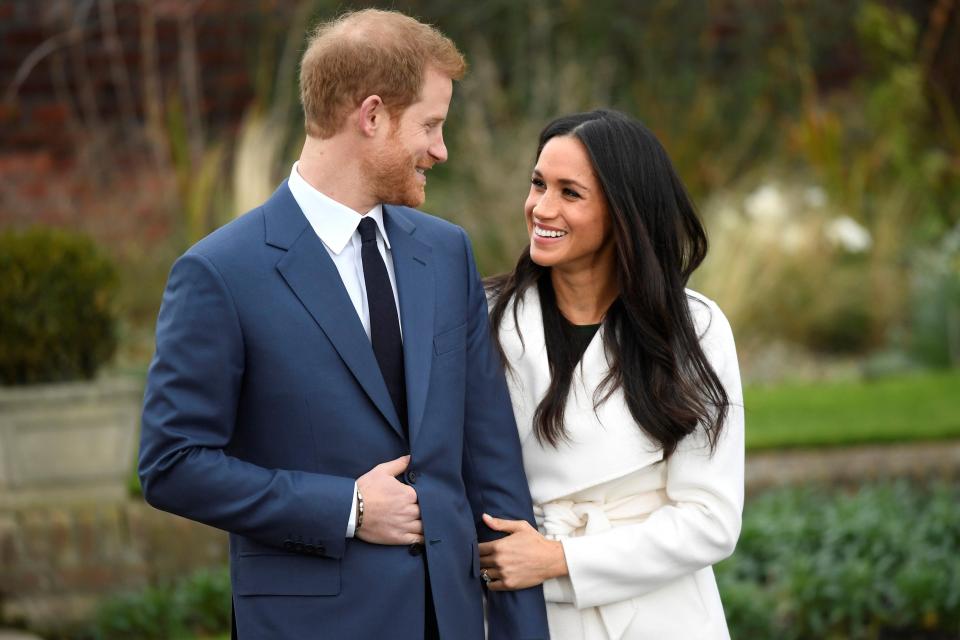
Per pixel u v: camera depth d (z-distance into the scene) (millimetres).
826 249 18859
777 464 12664
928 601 10258
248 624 5656
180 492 5398
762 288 18391
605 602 5984
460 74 5844
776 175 20188
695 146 20125
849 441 12891
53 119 18516
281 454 5609
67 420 11641
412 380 5773
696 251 6336
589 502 6195
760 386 16234
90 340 12102
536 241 6090
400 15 5797
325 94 5645
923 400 14414
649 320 6051
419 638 5664
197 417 5441
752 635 10109
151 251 17516
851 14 21531
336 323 5645
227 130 19578
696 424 5996
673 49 21141
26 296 11773
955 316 17078
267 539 5508
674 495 6098
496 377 6180
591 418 6090
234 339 5520
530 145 18562
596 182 5984
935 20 18891
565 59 20594
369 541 5625
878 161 19875
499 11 20594
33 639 10422
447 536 5738
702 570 6359
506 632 6039
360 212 5809
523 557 5957
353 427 5621
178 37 19156
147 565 11438
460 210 18125
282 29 19672
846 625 10453
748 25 21391
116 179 18344
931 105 19219
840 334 18203
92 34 18750
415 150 5719
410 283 5945
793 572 10539
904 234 19266
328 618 5582
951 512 11586
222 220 17344
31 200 18031
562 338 6254
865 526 11258
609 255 6277
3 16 18281
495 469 6113
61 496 11672
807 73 20609
